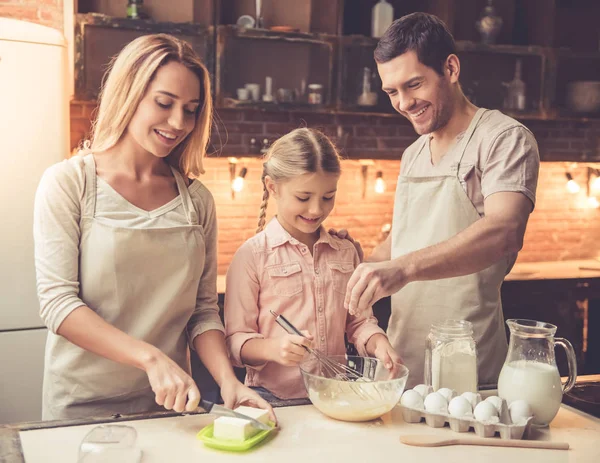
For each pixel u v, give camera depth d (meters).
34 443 1.25
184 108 1.54
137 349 1.42
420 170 2.10
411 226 2.11
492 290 2.00
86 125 3.70
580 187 4.99
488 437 1.34
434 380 1.54
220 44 3.65
